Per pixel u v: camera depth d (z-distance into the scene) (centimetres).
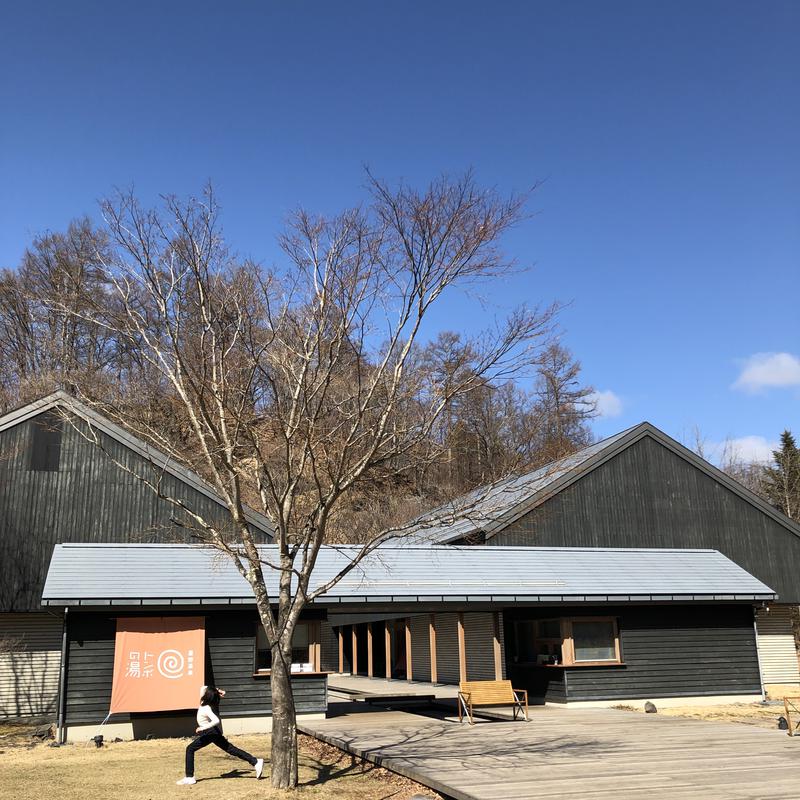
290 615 1090
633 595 1998
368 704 2078
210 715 1140
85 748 1509
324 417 1240
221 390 1152
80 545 1894
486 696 1638
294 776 1061
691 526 2612
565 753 1205
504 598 1912
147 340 1198
